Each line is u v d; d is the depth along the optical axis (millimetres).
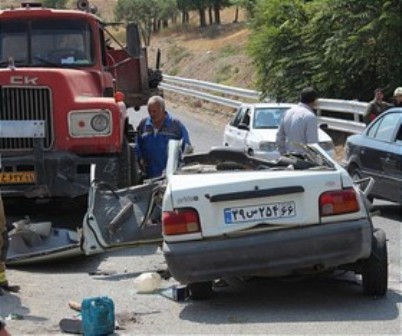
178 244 10531
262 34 38781
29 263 13773
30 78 15492
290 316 10422
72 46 17703
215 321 10312
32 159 15500
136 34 19266
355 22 32750
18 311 10922
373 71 34312
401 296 11289
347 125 30703
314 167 11289
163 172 15219
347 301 11062
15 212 17875
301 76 37094
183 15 105562
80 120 15672
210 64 70500
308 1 38406
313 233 10461
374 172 18766
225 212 10555
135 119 40188
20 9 17703
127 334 9812
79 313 10773
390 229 17062
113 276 13055
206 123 43250
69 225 16453
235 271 10508
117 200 13000
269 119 25906
